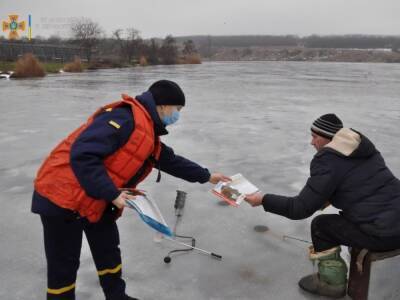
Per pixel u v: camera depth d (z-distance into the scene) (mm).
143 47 60031
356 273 2893
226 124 9984
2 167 6195
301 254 3645
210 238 3920
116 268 2732
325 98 16266
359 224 2723
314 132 2994
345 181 2740
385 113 12328
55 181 2297
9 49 44062
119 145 2311
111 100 14648
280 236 3984
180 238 3912
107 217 2588
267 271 3371
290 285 3180
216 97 16188
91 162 2199
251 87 21250
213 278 3264
